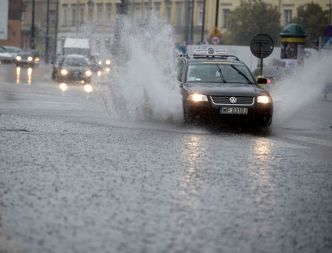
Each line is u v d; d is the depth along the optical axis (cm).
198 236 954
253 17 9806
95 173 1402
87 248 881
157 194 1216
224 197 1216
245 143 2003
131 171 1443
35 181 1300
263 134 2281
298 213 1123
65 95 3900
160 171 1456
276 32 9825
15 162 1512
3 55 10631
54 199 1149
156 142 1938
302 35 5788
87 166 1487
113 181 1322
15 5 14438
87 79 5616
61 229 966
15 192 1198
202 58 2686
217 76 2538
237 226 1019
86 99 3616
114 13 12769
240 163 1614
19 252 861
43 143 1839
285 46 5850
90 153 1683
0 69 8025
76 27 13412
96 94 4056
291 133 2355
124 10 6700
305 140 2156
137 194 1209
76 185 1270
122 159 1603
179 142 1956
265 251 902
